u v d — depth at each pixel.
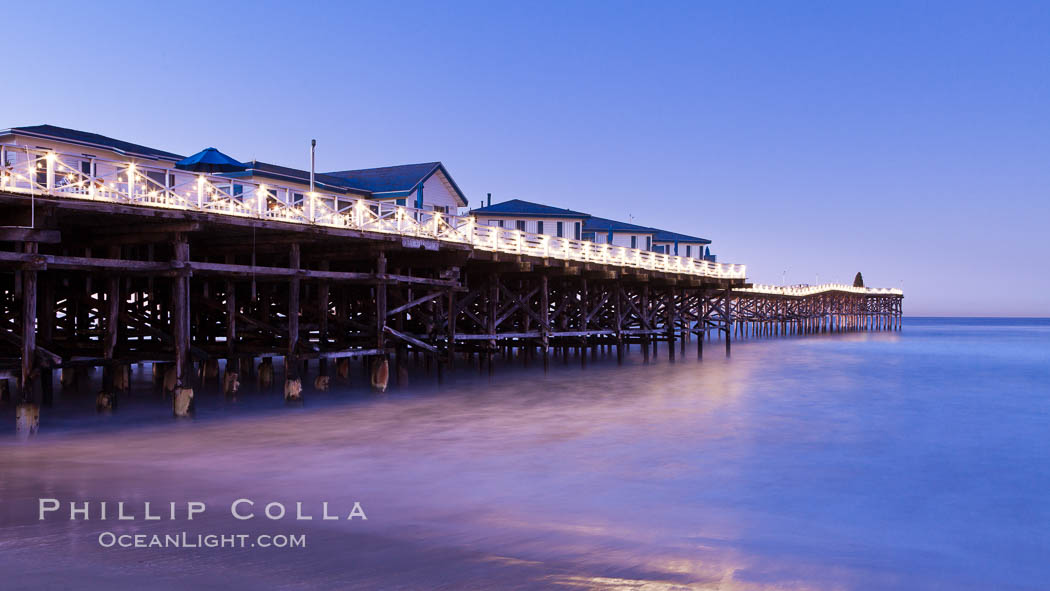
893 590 8.78
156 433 17.11
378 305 23.38
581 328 34.28
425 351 27.89
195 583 7.89
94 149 29.67
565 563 9.08
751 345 64.62
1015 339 89.81
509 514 11.31
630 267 36.03
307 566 8.62
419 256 26.70
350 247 23.59
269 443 16.31
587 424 19.72
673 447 16.98
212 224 17.53
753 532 10.88
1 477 12.73
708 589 8.43
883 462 16.06
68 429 17.31
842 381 33.44
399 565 8.77
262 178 35.09
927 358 51.25
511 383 28.55
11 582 7.75
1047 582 9.22
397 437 17.34
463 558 9.11
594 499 12.41
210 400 22.33
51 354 15.60
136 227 17.73
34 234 14.88
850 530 11.17
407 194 41.28
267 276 20.70
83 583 7.77
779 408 23.78
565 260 31.41
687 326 46.88
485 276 31.03
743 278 46.28
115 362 18.20
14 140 27.66
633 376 32.53
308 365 35.28
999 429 20.69
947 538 10.91
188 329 18.23
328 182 39.47
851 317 105.44
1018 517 12.04
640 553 9.63
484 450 16.11
